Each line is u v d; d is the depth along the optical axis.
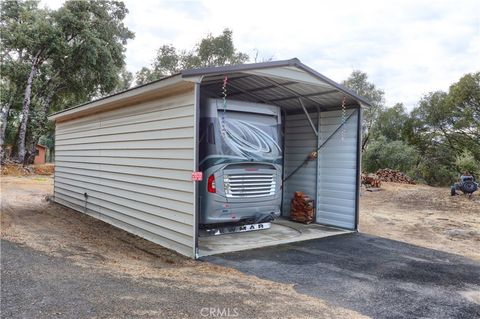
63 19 21.72
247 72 5.48
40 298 3.17
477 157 20.36
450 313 3.23
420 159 23.39
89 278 3.81
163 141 5.81
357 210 7.03
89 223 7.80
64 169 10.14
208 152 5.94
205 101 6.04
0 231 6.18
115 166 7.43
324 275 4.28
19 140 22.12
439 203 11.71
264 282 3.95
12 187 14.53
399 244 6.07
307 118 8.12
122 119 7.14
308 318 3.00
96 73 23.69
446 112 22.58
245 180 6.30
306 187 8.14
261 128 6.62
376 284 3.99
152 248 5.72
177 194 5.45
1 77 22.16
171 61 28.12
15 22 21.69
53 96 25.09
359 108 7.04
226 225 6.53
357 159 7.05
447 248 6.00
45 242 5.62
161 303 3.17
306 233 6.83
